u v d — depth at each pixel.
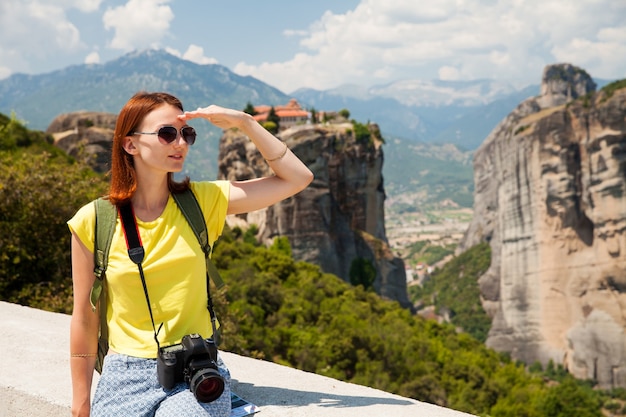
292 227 110.19
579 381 138.38
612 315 137.25
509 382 77.12
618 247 136.38
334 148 116.81
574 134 142.88
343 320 57.59
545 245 148.38
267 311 56.56
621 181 134.75
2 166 15.71
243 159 114.00
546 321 148.00
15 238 14.88
